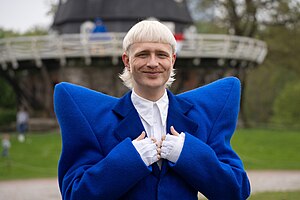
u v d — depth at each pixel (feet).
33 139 80.23
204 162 11.85
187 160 11.76
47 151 68.64
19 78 102.89
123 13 104.17
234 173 12.26
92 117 12.46
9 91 122.93
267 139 81.00
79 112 12.41
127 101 12.51
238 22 112.57
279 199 33.81
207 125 12.79
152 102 12.38
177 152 11.82
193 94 13.28
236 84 13.48
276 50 114.93
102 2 105.19
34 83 101.14
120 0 105.09
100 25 94.27
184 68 95.20
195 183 11.94
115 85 93.91
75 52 91.71
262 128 107.24
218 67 96.68
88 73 93.86
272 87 185.68
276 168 57.82
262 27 116.37
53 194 41.60
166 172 12.07
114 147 11.94
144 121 12.37
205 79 97.66
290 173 53.93
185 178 11.97
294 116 162.09
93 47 91.04
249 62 101.40
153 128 12.30
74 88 12.80
